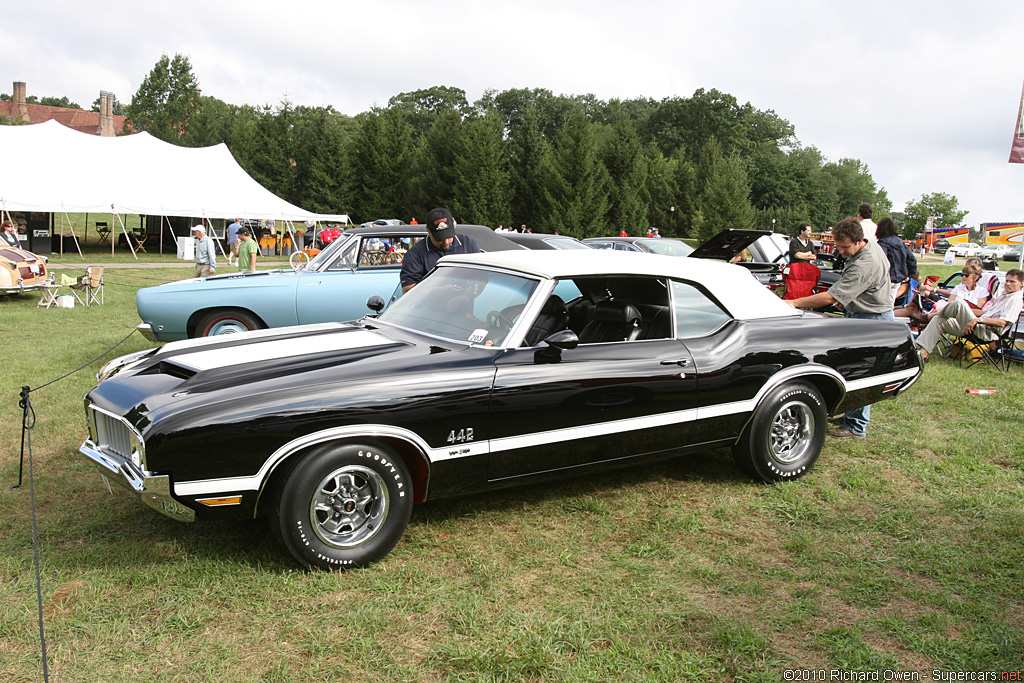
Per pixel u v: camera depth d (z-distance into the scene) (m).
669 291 4.42
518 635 2.94
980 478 4.88
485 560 3.63
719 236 6.35
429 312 4.34
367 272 8.05
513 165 48.06
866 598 3.33
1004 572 3.57
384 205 51.03
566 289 4.51
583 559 3.69
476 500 4.45
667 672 2.72
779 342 4.64
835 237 5.44
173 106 73.94
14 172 23.48
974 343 8.62
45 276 14.06
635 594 3.33
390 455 3.51
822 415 4.86
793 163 86.56
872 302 5.38
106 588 3.26
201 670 2.71
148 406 3.30
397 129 51.09
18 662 2.72
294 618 3.07
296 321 7.94
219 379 3.49
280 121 51.56
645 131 96.50
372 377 3.51
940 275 25.12
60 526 3.94
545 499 4.48
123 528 3.93
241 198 28.34
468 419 3.64
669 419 4.25
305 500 3.33
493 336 3.95
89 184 24.62
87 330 10.38
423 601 3.21
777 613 3.19
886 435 5.83
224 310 7.93
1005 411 6.48
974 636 3.00
